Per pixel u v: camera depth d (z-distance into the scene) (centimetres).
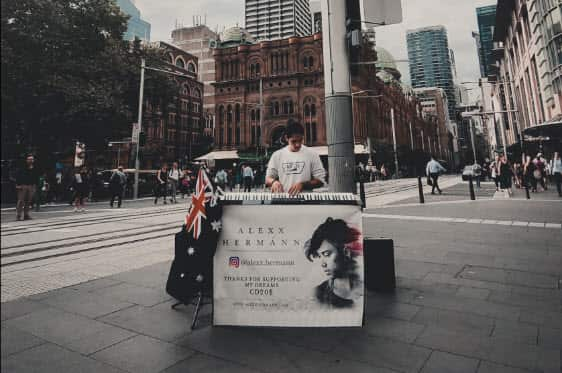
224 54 5059
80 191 1305
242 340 239
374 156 4909
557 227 620
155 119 3500
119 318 280
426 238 566
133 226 823
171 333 252
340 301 243
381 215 870
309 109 4628
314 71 4578
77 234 714
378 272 331
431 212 897
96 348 230
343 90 379
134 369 203
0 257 505
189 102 6084
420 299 305
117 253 523
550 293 309
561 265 391
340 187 372
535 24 2709
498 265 400
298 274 246
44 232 750
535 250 464
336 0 384
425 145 10062
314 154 307
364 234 611
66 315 287
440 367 196
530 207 916
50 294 339
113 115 2133
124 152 4869
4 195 1850
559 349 212
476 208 945
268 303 246
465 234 590
